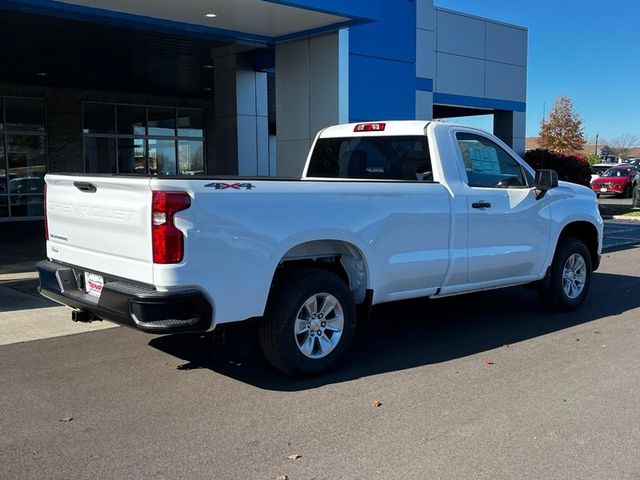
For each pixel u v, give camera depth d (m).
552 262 7.36
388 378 5.27
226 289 4.64
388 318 7.37
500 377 5.28
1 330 6.70
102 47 14.34
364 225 5.45
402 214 5.74
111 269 4.87
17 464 3.76
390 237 5.66
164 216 4.37
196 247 4.47
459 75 21.56
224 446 4.00
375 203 5.54
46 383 5.13
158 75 18.19
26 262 11.12
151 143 22.50
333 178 7.37
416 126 6.51
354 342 6.37
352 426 4.30
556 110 58.62
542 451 3.92
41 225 18.19
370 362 5.71
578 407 4.61
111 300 4.66
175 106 22.97
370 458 3.83
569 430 4.22
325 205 5.19
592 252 8.03
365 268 5.57
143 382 5.16
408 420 4.39
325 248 5.48
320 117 12.13
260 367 5.56
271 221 4.85
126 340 6.36
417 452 3.91
